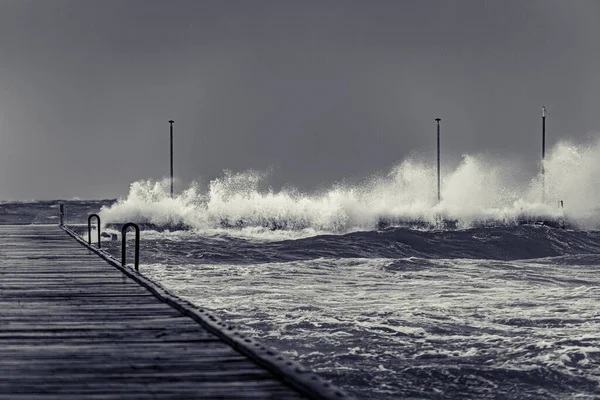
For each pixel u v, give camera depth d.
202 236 107.62
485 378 28.58
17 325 23.70
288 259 82.00
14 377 17.12
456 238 97.94
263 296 47.22
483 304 44.38
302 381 15.60
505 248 95.00
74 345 20.55
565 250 96.00
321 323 37.72
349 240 95.62
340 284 54.03
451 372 29.17
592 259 74.50
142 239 97.44
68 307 27.39
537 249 95.62
